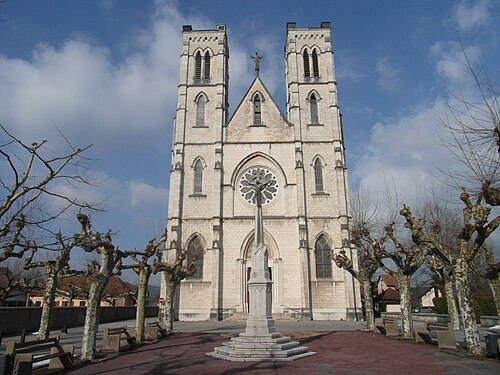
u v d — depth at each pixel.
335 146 56.88
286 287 51.25
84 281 63.56
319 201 54.62
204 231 53.84
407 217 23.98
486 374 15.17
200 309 50.84
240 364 18.17
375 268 36.66
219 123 58.25
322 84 61.00
